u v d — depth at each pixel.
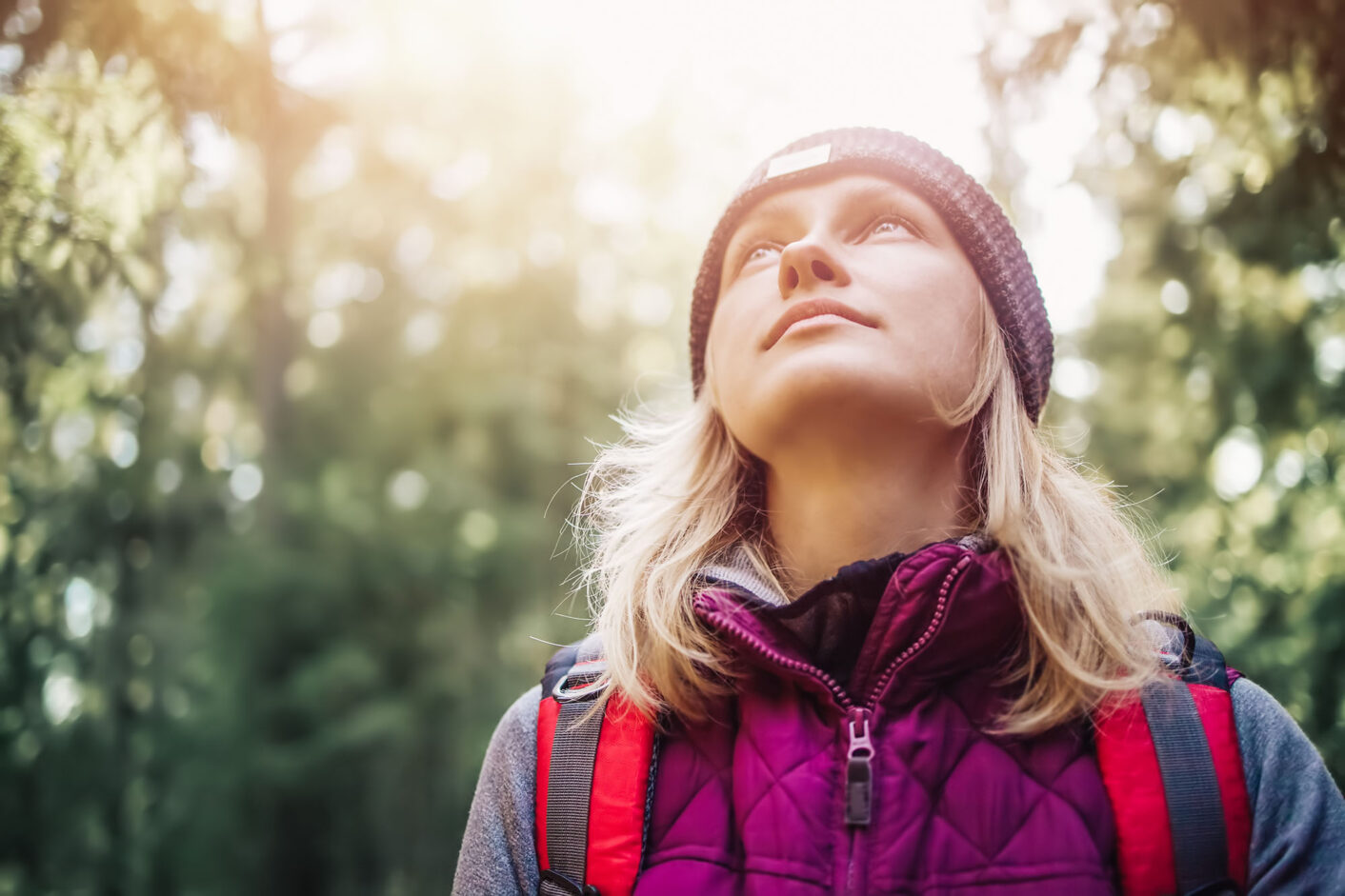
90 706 6.84
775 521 1.25
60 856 6.13
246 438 10.77
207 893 8.79
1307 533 3.72
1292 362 3.58
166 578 9.02
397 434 10.66
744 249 1.29
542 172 10.27
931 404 1.12
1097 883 0.94
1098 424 5.32
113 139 1.91
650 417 1.79
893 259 1.17
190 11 2.01
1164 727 1.02
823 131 1.31
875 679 1.06
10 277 1.85
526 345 10.84
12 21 1.78
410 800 9.43
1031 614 1.05
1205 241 3.35
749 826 1.01
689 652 1.11
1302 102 1.92
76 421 2.88
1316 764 1.04
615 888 1.03
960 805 0.99
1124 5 2.09
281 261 5.02
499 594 9.84
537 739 1.17
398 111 9.00
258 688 9.48
